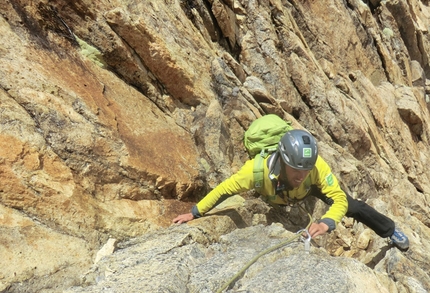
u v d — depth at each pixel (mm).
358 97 11008
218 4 7562
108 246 3756
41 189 3564
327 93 9383
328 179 4418
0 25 4180
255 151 4766
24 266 3156
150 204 4465
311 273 3244
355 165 8141
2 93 3758
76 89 4410
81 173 3973
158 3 6223
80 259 3506
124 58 5250
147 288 3068
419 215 9445
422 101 14867
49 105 4004
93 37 5047
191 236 3910
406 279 4391
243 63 8422
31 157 3611
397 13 17391
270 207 5535
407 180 10414
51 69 4340
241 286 3217
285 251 3631
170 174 4723
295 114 8734
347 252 6129
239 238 4020
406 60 16750
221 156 5633
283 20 9516
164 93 5797
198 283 3242
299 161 4020
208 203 4344
